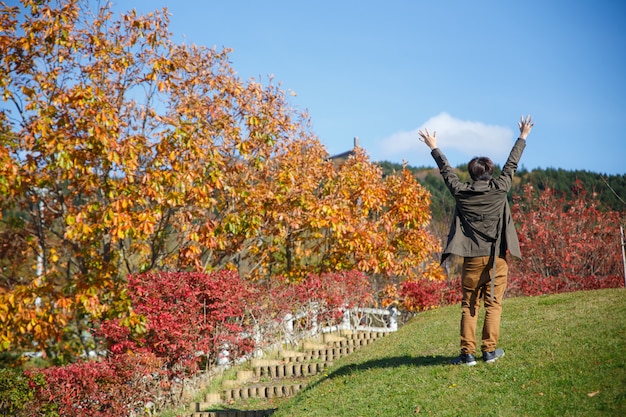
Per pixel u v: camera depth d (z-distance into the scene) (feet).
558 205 93.76
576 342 26.99
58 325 50.60
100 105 49.08
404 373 29.22
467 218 25.85
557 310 36.09
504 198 25.59
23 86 51.29
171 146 52.01
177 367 43.04
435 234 102.63
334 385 31.14
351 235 65.62
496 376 25.70
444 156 26.63
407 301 66.64
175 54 59.11
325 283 57.67
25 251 58.03
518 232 90.38
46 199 55.42
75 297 47.96
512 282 76.64
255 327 48.91
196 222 59.06
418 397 26.12
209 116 59.00
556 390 23.22
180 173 50.85
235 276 48.37
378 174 76.74
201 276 45.78
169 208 54.39
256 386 40.98
